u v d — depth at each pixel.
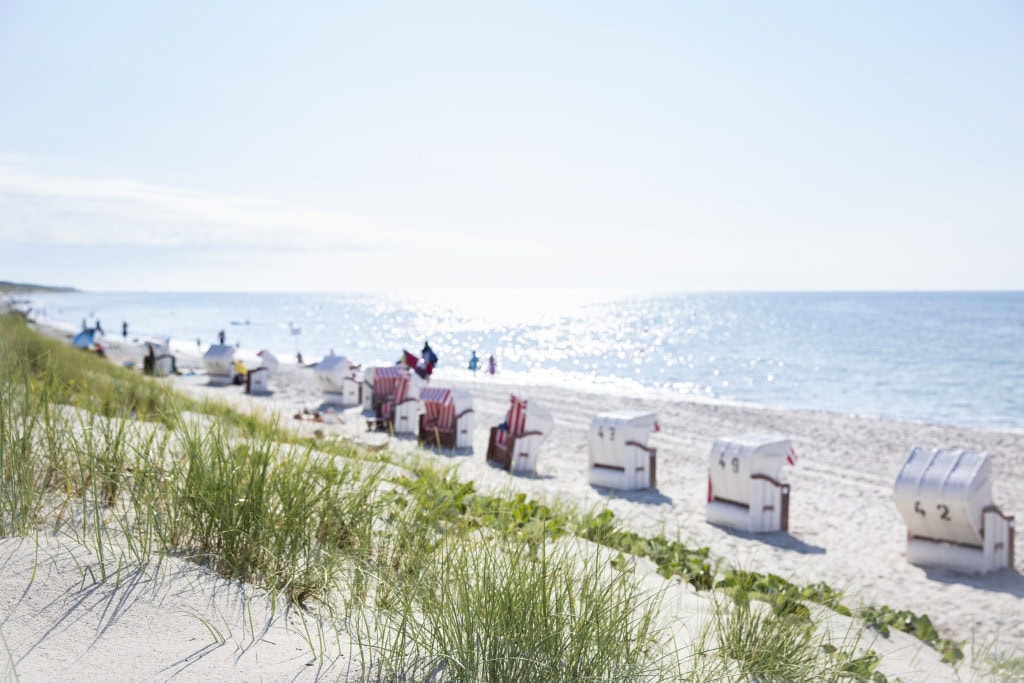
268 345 65.62
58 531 3.05
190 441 3.77
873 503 12.48
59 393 4.43
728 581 4.73
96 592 2.61
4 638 2.25
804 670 3.20
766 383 37.94
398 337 79.31
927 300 189.25
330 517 3.62
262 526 3.22
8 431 3.43
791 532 10.55
